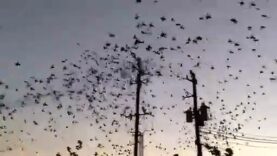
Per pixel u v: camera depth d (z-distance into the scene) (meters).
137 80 32.31
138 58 31.75
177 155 27.52
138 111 32.25
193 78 27.55
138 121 32.09
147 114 32.06
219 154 26.64
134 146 31.80
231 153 27.02
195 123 26.64
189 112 26.83
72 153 32.94
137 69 31.95
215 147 26.66
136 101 32.41
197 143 26.42
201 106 26.56
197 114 26.61
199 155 26.19
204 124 26.50
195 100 27.06
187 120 26.77
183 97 27.30
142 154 32.44
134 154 31.59
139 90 32.41
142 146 32.66
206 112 26.39
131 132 32.09
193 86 27.42
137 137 31.92
